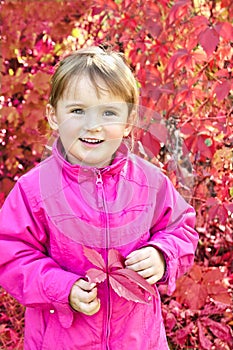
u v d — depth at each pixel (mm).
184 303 3359
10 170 4062
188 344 3420
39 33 3941
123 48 3480
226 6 3182
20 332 3463
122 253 2131
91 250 2064
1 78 3904
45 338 2143
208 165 3348
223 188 3193
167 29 3291
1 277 2135
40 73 3820
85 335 2105
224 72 3123
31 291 2061
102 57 2168
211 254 3611
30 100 3842
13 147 3947
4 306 3564
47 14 3910
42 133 3910
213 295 3338
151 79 3240
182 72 3287
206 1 3318
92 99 2090
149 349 2162
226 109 3293
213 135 3225
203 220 3482
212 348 3389
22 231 2119
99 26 3840
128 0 3400
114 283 2045
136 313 2137
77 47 3898
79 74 2102
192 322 3344
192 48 3113
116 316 2113
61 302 2031
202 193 3379
